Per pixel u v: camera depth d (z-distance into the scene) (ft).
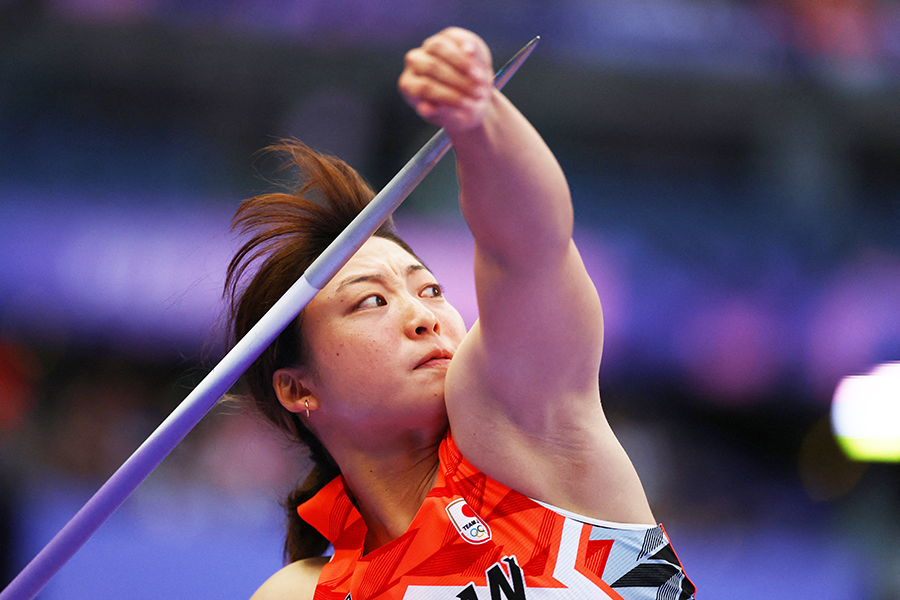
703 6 98.89
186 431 14.57
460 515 14.70
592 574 14.07
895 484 82.23
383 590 14.96
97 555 54.19
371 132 96.07
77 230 88.99
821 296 93.61
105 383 82.48
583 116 102.68
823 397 89.30
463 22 94.58
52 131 93.30
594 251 97.50
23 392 80.12
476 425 14.60
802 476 85.20
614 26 96.78
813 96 97.76
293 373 16.83
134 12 89.56
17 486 57.82
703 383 90.74
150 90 95.86
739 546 72.64
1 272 86.07
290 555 19.58
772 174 100.63
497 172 11.91
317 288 14.10
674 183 102.68
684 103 99.50
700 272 96.32
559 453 14.44
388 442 16.21
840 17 99.04
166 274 86.84
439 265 86.38
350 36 93.09
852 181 101.35
